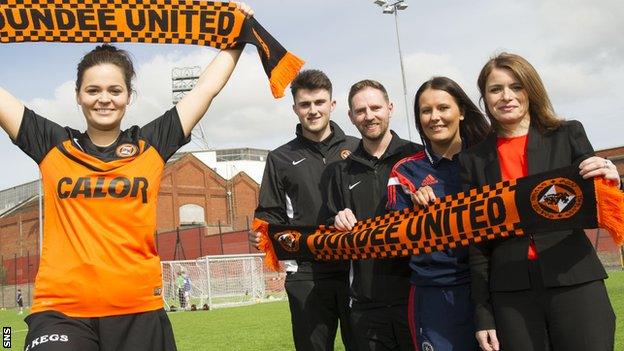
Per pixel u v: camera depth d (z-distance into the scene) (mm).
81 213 2994
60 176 3039
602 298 2980
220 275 31203
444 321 3691
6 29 3344
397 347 4113
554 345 3020
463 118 3953
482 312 3275
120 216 3021
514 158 3375
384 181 4324
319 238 4461
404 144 4395
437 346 3678
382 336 4109
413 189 3959
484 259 3381
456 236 3551
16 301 43688
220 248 39906
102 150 3158
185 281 26859
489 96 3346
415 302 3838
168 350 3127
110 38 3457
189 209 49156
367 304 4137
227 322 15656
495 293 3238
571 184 3070
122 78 3176
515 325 3104
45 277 2961
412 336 3879
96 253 2957
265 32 3736
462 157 3600
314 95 4879
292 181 4977
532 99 3271
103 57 3158
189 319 17688
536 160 3248
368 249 4094
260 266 31156
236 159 69000
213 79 3514
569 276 2984
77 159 3061
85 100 3117
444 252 3729
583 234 3115
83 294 2920
